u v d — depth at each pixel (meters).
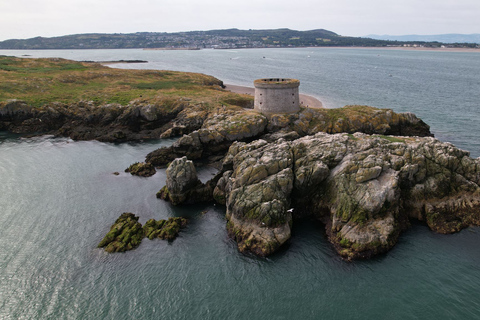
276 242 38.75
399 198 42.59
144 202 50.84
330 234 41.00
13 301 32.69
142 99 94.31
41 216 47.00
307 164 45.38
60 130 85.12
